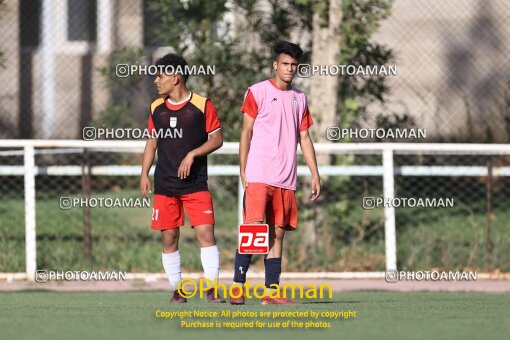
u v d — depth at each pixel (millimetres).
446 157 45250
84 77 55500
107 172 37500
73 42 56312
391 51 42000
